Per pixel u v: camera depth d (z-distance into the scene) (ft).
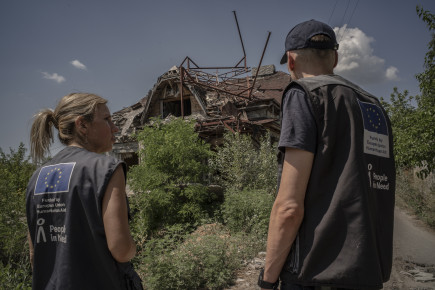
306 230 3.85
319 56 4.55
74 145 4.93
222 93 41.19
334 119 3.95
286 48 4.81
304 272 3.77
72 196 4.34
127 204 4.57
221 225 23.81
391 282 10.84
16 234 18.84
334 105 4.01
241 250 18.37
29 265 17.13
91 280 4.26
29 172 41.47
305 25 4.66
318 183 3.87
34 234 4.59
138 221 23.25
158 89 43.86
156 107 44.80
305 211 3.92
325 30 4.54
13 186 23.22
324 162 3.87
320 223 3.77
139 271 16.78
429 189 26.53
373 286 3.57
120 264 4.48
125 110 48.60
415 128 19.38
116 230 4.17
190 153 28.25
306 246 3.82
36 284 4.46
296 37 4.63
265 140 33.50
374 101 4.50
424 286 10.34
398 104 30.35
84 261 4.28
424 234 16.19
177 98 43.86
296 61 4.66
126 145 45.78
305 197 3.93
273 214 3.99
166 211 26.12
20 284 13.61
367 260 3.60
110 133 5.26
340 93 4.10
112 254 4.26
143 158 29.09
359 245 3.62
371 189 3.93
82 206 4.33
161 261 14.51
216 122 35.19
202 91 42.11
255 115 40.29
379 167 4.17
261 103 40.09
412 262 12.43
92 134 5.01
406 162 20.35
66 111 4.93
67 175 4.48
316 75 4.54
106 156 4.61
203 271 14.75
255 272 15.71
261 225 21.27
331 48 4.60
